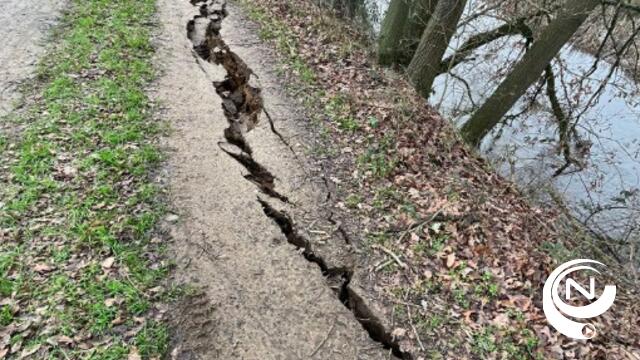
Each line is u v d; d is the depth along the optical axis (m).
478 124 9.16
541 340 4.40
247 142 6.49
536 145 10.66
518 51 11.98
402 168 6.43
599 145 10.94
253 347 4.02
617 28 11.13
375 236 5.30
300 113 7.25
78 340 3.86
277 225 5.21
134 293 4.23
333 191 5.86
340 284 4.81
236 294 4.41
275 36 9.41
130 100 6.70
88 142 5.87
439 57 9.39
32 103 6.51
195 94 7.21
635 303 5.23
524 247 5.54
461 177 6.70
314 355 4.05
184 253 4.70
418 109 8.09
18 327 3.90
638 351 4.50
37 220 4.82
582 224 7.77
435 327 4.39
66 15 8.91
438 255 5.14
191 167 5.77
